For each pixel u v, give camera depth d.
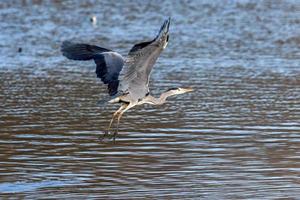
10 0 38.84
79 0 39.75
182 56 25.44
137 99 9.90
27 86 20.89
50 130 16.55
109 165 14.14
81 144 15.52
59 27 31.53
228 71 23.03
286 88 20.78
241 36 29.83
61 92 20.23
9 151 14.98
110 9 37.00
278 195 12.44
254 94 20.05
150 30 31.08
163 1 40.06
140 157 14.64
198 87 20.80
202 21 33.62
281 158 14.61
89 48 10.20
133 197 12.31
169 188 12.80
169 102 19.25
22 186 12.91
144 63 9.59
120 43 27.77
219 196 12.38
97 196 12.38
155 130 16.59
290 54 26.06
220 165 14.12
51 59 24.97
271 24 32.91
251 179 13.31
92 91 20.45
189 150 15.09
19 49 26.03
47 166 14.07
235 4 39.41
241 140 15.84
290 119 17.53
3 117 17.55
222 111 18.27
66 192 12.59
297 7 38.50
